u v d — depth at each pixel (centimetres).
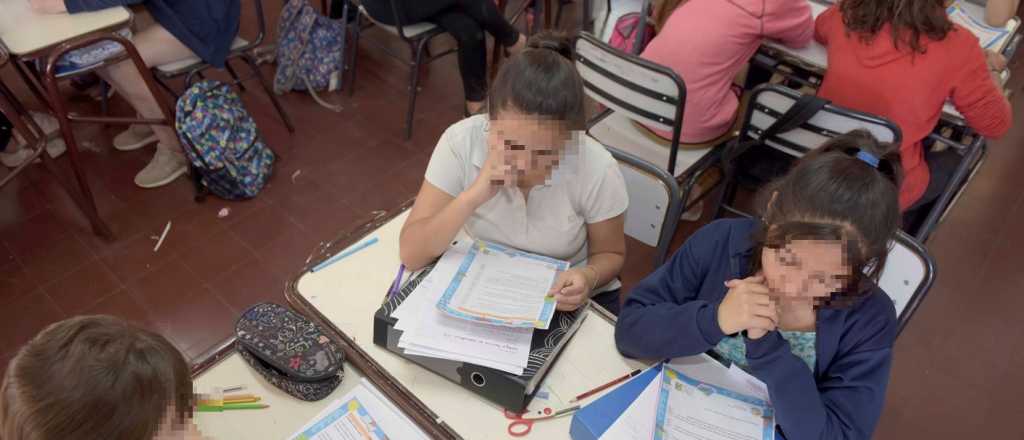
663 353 109
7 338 201
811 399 100
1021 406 197
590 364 113
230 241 234
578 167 126
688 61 198
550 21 348
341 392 108
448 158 131
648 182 149
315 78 304
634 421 101
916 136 179
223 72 313
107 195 250
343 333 116
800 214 96
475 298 112
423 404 106
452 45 348
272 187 257
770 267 98
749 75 248
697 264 121
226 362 111
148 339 72
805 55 205
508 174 119
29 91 293
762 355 101
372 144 282
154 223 240
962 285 233
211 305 213
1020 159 290
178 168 258
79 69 207
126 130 277
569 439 102
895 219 95
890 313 106
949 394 198
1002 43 210
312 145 279
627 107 200
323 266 129
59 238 232
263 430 101
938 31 165
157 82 247
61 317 207
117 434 66
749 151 205
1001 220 260
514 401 104
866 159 103
